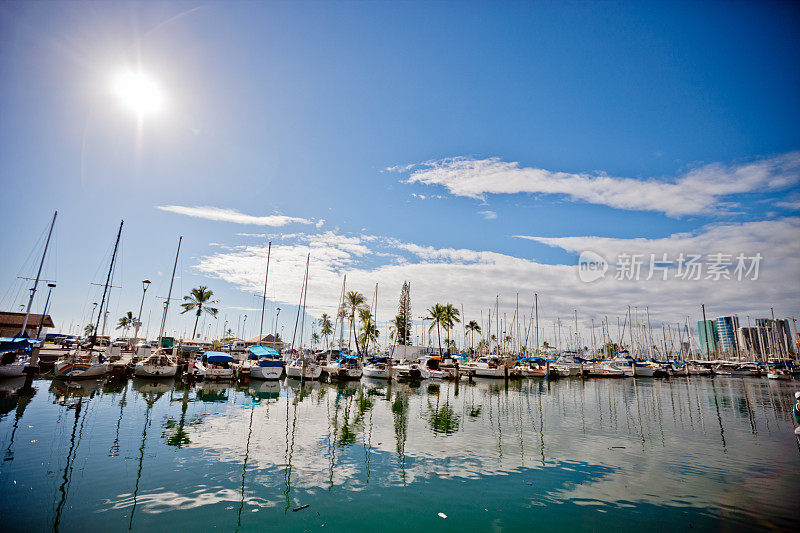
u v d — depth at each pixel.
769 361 92.06
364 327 81.50
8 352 36.97
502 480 13.70
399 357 84.31
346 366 51.34
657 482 13.70
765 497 12.41
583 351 105.25
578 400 36.31
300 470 14.15
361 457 15.95
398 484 13.13
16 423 19.31
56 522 9.68
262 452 16.08
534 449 17.81
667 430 22.50
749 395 42.50
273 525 9.98
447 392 41.66
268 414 24.36
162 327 50.22
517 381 58.62
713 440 20.12
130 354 61.72
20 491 11.38
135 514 10.28
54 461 13.97
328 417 24.09
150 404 26.45
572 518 10.84
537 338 72.75
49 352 51.41
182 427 19.88
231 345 71.44
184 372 43.69
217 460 14.86
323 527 9.97
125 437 17.48
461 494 12.41
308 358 49.62
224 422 21.47
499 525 10.38
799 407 24.53
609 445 18.73
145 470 13.51
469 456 16.52
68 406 24.39
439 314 86.19
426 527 10.17
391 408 28.84
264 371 42.62
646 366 72.75
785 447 18.72
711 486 13.34
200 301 68.56
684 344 98.94
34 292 42.72
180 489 12.04
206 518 10.23
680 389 49.19
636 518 10.89
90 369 38.38
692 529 10.24
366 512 10.94
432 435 20.17
